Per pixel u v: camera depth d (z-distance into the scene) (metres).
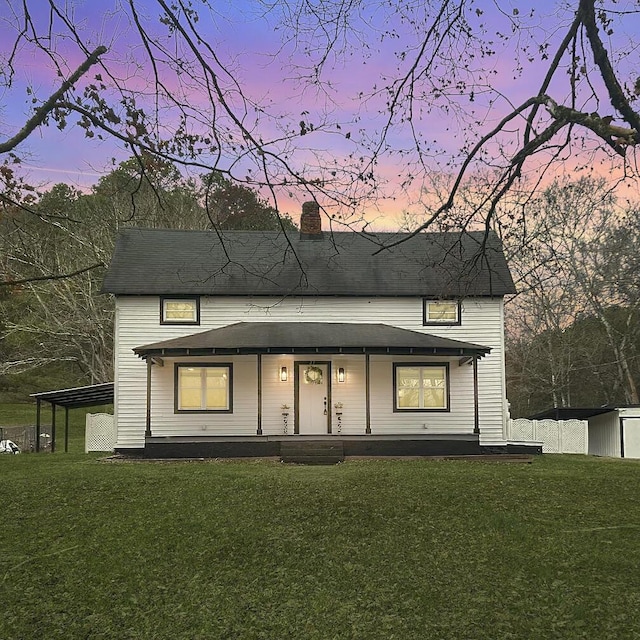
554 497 12.06
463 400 21.03
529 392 36.38
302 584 8.25
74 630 7.17
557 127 6.79
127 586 8.29
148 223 31.00
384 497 12.03
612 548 9.07
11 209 6.92
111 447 22.12
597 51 6.41
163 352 18.67
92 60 5.91
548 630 6.73
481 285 20.94
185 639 6.93
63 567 8.89
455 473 14.70
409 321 21.31
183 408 20.53
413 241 23.11
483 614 7.17
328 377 20.94
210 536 10.01
